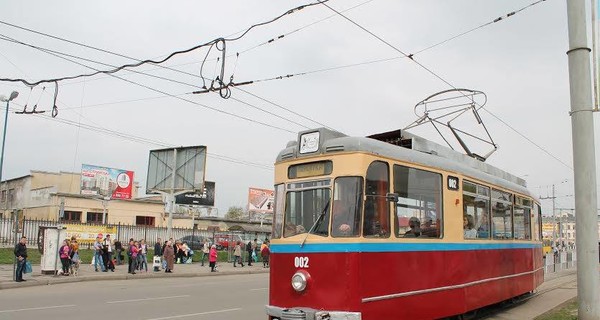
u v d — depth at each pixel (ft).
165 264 91.20
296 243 28.68
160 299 51.80
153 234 127.34
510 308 45.52
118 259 99.86
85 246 107.86
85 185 152.76
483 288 37.78
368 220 27.66
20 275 65.31
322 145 29.43
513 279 44.39
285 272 28.96
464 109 49.26
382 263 28.07
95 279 75.20
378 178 28.68
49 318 38.68
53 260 75.15
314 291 27.61
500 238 42.22
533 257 51.44
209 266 106.83
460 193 35.63
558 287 62.80
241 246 123.13
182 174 113.80
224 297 54.34
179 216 201.46
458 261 34.45
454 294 33.68
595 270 27.99
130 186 162.81
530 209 51.90
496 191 42.39
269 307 29.04
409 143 34.14
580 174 28.58
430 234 32.07
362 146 28.14
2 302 48.19
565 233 340.18
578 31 29.19
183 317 39.93
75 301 49.29
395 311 28.58
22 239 66.08
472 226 37.04
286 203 30.09
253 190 183.01
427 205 32.17
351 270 26.76
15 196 169.68
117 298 52.24
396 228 29.30
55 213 146.61
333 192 28.12
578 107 28.86
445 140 48.11
